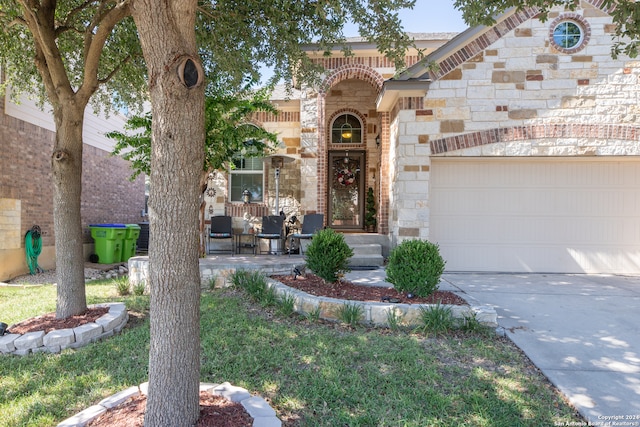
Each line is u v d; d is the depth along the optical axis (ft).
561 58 23.08
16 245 25.96
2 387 9.21
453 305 13.70
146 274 19.61
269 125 32.91
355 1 13.57
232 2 15.62
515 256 24.56
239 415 7.35
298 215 32.50
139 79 21.49
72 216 13.71
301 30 16.11
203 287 19.57
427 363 10.39
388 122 29.32
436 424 7.62
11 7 16.94
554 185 24.39
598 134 22.89
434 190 24.73
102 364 10.49
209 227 32.04
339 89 34.01
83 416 7.34
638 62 22.65
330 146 33.96
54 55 13.42
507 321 13.91
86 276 27.43
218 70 20.61
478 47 23.47
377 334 12.62
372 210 33.24
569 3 12.16
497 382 9.38
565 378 9.53
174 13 6.40
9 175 25.23
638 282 21.22
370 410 8.11
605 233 24.18
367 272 22.25
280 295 15.65
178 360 6.70
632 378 9.56
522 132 23.26
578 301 16.74
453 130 23.63
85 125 33.40
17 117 25.85
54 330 12.00
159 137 6.57
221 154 22.89
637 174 23.98
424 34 30.60
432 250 14.71
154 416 6.64
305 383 9.29
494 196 24.59
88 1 16.22
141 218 45.32
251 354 10.95
